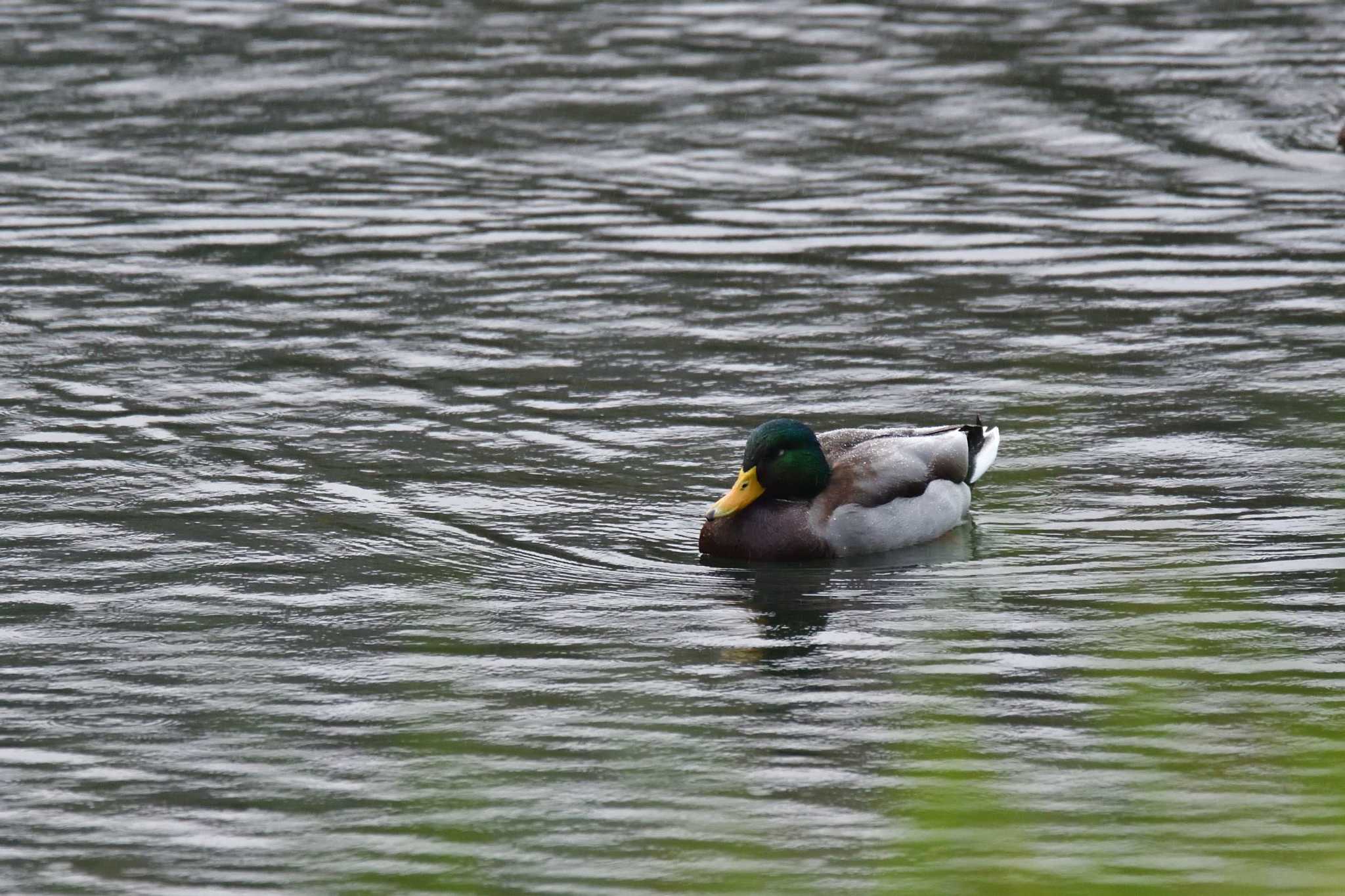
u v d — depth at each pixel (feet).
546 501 51.75
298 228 75.72
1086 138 85.92
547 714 39.65
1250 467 53.01
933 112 89.66
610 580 46.88
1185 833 32.96
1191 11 106.73
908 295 67.92
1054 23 104.37
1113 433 55.83
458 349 63.31
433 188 80.43
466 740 38.37
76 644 43.24
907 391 59.41
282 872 33.37
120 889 32.94
